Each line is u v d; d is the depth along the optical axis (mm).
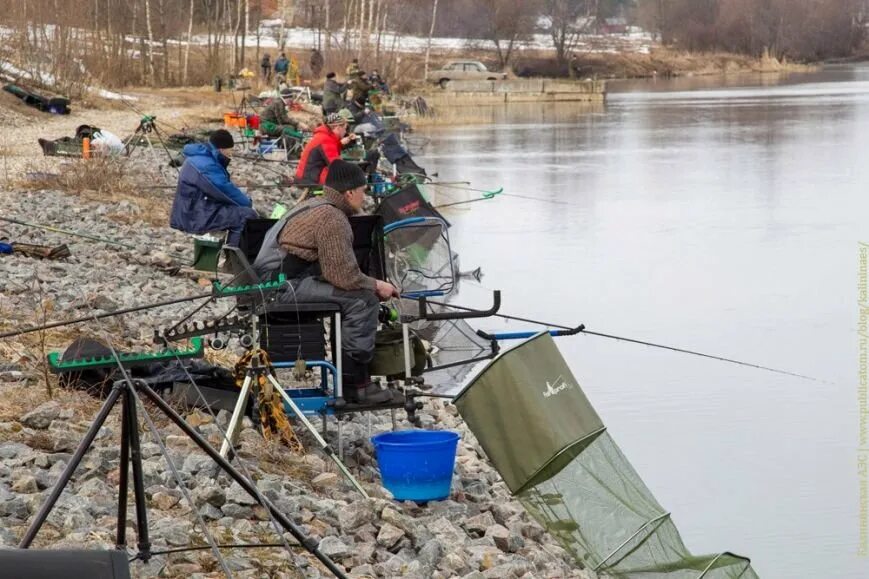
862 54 137875
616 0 134000
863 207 29516
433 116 59406
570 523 7984
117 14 56219
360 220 9664
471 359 10422
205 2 71188
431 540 7559
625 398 13672
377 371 9188
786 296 19469
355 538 7441
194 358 9414
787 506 10359
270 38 85062
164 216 19766
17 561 4188
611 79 111875
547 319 17594
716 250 23781
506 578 7398
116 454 7805
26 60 41844
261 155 28328
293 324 8781
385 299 9094
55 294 12867
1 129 33438
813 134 49625
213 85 58219
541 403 8078
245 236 10414
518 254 23094
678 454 11680
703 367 14914
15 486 7125
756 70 125062
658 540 8000
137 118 39344
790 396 13664
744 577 7961
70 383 9102
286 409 8875
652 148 44844
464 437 10750
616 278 20844
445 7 103875
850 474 11039
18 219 17750
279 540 7031
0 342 10203
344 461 9039
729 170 37688
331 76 31281
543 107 70875
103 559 4258
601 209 29266
